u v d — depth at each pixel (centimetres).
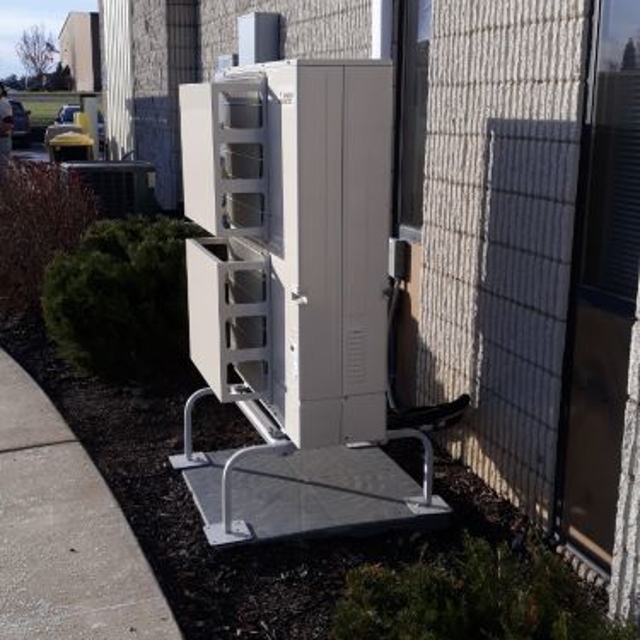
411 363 566
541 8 407
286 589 389
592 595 379
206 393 508
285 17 751
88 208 850
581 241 397
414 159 566
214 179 416
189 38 1192
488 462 474
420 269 545
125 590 383
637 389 313
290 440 432
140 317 645
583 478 402
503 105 439
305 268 395
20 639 351
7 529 434
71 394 631
